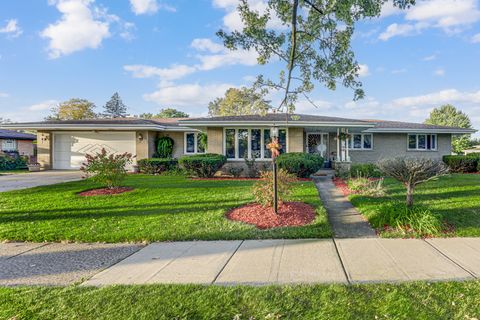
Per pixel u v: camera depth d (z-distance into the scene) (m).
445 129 18.22
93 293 3.03
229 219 6.20
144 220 6.12
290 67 6.53
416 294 2.90
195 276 3.47
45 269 3.80
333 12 5.65
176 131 18.89
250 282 3.27
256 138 14.94
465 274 3.40
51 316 2.62
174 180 12.41
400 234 5.05
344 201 8.07
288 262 3.88
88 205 7.57
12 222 6.09
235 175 13.81
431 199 7.53
